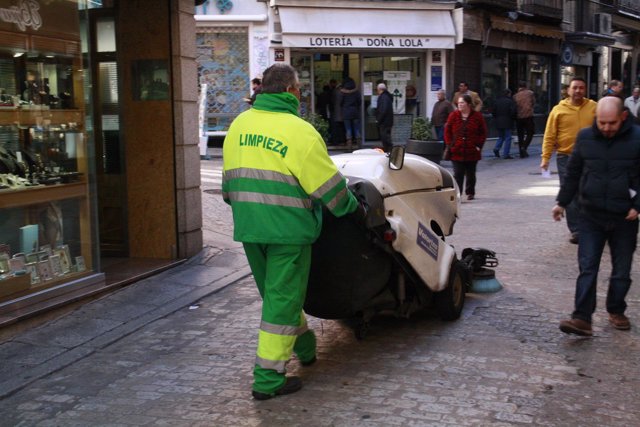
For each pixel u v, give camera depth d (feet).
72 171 21.39
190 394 14.97
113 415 14.07
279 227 14.14
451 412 13.67
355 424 13.28
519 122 68.28
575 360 16.26
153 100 25.84
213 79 63.00
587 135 17.71
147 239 26.35
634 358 16.35
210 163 56.39
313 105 66.69
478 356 16.61
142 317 20.10
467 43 73.10
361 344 17.67
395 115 70.23
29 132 20.06
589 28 95.96
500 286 22.16
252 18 62.03
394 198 17.22
